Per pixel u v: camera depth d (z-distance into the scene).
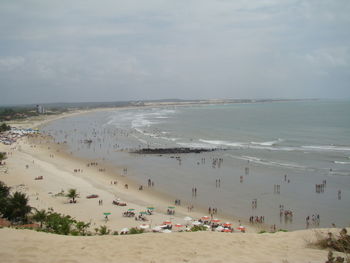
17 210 27.55
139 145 96.50
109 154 82.62
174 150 84.69
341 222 35.91
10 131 125.94
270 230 34.09
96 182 54.88
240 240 11.82
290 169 62.56
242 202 44.31
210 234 12.59
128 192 49.41
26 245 10.45
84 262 9.16
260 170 62.56
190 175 60.09
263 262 9.31
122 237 12.02
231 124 157.25
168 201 45.25
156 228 31.23
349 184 51.38
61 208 39.12
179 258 9.65
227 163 69.25
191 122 171.50
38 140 107.62
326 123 148.88
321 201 43.72
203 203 44.09
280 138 106.31
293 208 41.38
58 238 11.85
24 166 62.53
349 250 10.40
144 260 9.45
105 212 38.78
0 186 35.50
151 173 62.00
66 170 63.59
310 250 10.62
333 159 70.75
